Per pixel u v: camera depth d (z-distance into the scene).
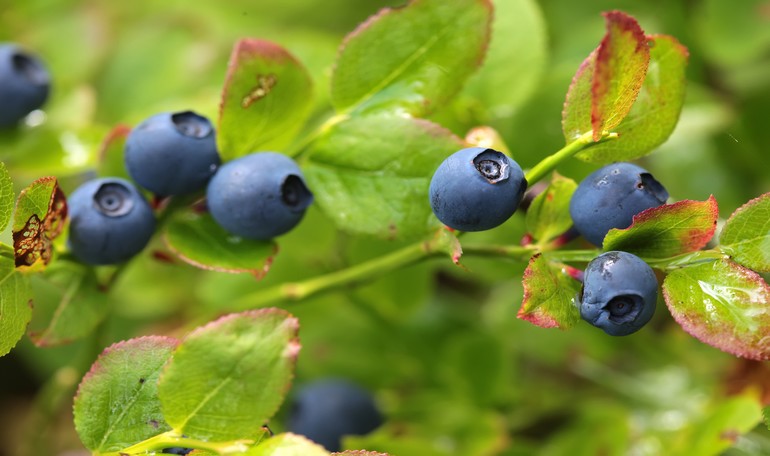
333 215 0.20
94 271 0.21
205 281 0.26
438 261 0.26
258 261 0.20
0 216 0.19
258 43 0.20
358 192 0.20
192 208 0.21
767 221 0.18
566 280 0.19
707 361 0.26
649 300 0.18
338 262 0.26
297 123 0.21
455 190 0.19
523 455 0.26
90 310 0.20
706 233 0.18
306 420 0.25
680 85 0.20
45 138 0.23
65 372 0.25
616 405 0.26
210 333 0.19
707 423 0.23
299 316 0.26
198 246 0.20
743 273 0.18
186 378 0.19
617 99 0.18
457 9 0.20
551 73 0.24
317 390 0.25
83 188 0.20
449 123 0.23
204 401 0.19
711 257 0.18
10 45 0.24
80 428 0.19
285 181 0.20
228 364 0.19
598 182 0.19
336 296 0.26
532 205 0.19
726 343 0.18
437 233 0.20
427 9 0.20
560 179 0.19
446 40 0.20
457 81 0.20
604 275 0.18
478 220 0.19
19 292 0.19
